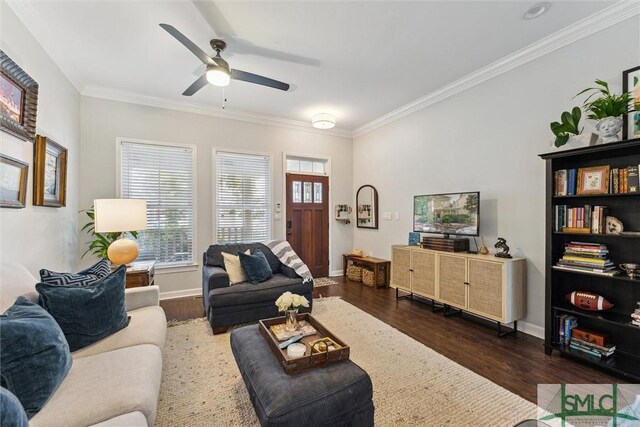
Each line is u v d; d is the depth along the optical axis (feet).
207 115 14.03
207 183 14.03
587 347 7.26
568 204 8.02
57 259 9.19
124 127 12.31
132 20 7.55
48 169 8.36
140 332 5.80
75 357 4.84
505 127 9.80
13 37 6.74
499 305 8.79
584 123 7.88
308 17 7.46
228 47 8.84
